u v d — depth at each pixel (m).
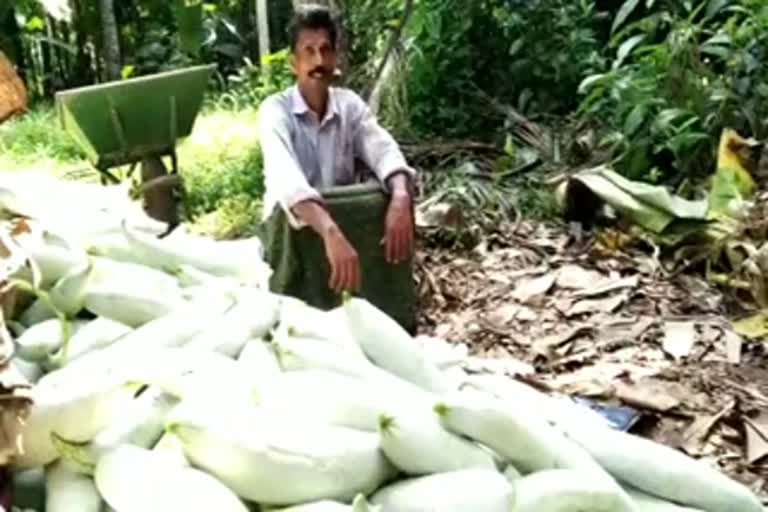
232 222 5.72
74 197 2.14
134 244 2.02
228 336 1.79
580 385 3.70
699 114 5.71
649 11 7.14
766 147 5.29
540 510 1.48
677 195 5.45
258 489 1.46
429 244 5.15
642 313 4.41
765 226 4.70
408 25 6.87
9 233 1.90
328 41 3.78
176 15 8.09
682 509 1.67
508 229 5.34
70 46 9.31
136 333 1.78
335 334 1.84
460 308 4.55
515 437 1.55
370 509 1.39
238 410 1.55
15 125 8.03
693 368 3.87
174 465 1.50
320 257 3.69
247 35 9.98
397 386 1.72
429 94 6.85
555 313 4.43
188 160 6.75
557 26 6.82
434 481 1.50
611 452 1.70
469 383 1.88
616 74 5.85
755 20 5.85
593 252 5.00
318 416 1.60
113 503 1.47
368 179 3.96
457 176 5.75
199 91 5.21
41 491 1.55
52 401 1.51
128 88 4.94
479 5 6.91
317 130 3.85
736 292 4.54
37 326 1.79
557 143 6.11
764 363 3.93
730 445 3.31
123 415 1.57
